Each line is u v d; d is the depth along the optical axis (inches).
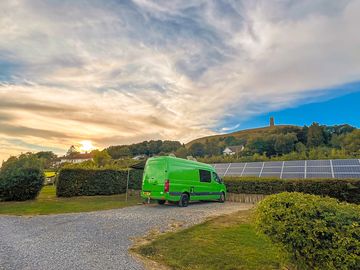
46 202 563.5
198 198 579.5
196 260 198.8
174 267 184.5
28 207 491.2
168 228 317.4
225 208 518.6
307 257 129.0
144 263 190.9
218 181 655.1
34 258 197.5
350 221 115.4
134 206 528.1
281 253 146.6
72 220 362.6
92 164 1026.1
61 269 174.1
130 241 254.5
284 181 617.3
